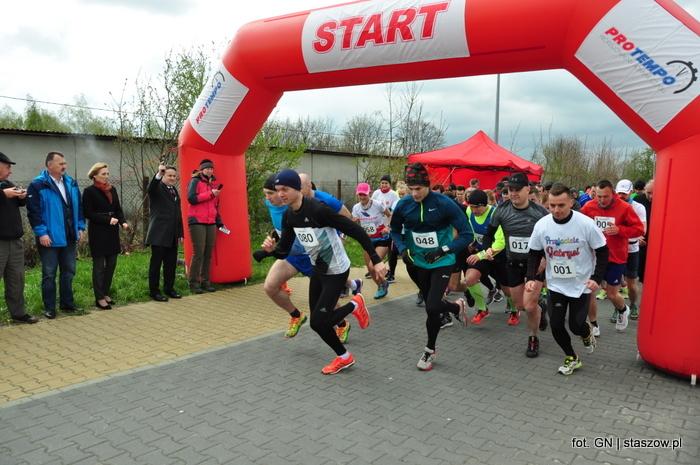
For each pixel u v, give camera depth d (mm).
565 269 4355
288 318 6375
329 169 19891
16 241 5641
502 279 6059
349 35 5793
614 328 6188
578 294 4391
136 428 3455
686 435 3449
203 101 7375
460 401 3979
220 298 7340
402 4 5527
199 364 4719
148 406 3809
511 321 6332
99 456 3092
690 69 4090
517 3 4828
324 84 6457
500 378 4488
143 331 5711
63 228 5969
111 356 4902
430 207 4512
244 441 3295
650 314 4543
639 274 8383
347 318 6559
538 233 4461
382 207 7891
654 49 4219
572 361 4582
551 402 3975
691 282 4219
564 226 4266
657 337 4473
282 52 6375
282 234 4652
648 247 4605
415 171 4391
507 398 4047
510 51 4996
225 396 4008
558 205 4188
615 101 4543
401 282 9094
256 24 6699
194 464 3014
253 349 5172
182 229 7277
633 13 4285
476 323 6391
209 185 7500
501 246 5543
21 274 5727
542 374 4594
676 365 4359
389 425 3547
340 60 5969
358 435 3393
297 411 3758
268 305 6992
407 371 4645
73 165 12586
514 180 5105
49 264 5953
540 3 4723
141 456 3096
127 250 11422
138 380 4312
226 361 4812
